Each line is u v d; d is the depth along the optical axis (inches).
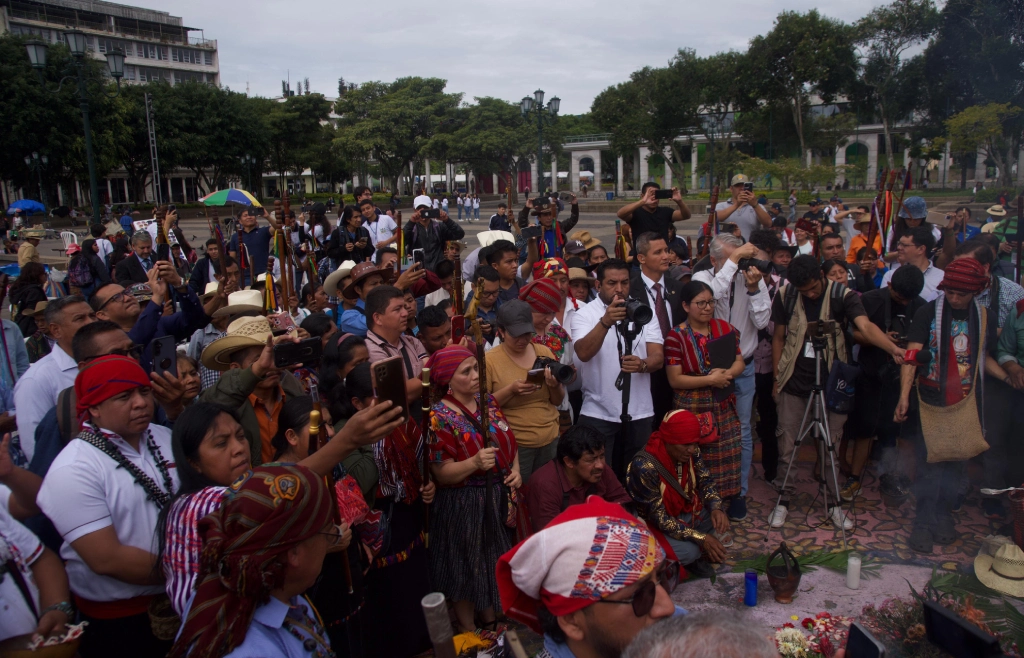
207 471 93.0
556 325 188.7
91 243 400.8
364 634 133.9
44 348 234.2
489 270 228.1
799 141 1611.7
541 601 68.9
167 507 89.0
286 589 70.8
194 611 66.6
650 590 63.5
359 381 125.0
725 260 198.4
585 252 295.6
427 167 2357.3
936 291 222.8
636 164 2345.0
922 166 1840.6
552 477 147.9
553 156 2055.9
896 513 194.5
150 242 365.4
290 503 67.2
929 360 172.9
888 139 1541.6
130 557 94.1
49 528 108.5
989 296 183.2
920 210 288.5
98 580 97.2
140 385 100.3
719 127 1914.4
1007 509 186.5
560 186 2645.2
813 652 130.3
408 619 137.8
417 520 140.0
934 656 121.3
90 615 98.6
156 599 98.9
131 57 2578.7
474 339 166.9
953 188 1598.2
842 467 217.8
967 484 192.4
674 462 162.6
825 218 571.8
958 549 173.6
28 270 282.4
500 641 75.9
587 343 172.6
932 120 1459.2
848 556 169.0
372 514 123.3
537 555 65.6
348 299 214.2
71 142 1461.6
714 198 293.1
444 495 141.6
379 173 2386.8
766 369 216.2
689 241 301.6
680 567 160.6
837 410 192.2
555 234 300.4
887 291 212.2
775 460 217.2
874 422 200.8
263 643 68.1
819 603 151.5
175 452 92.2
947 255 273.4
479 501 140.7
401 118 1985.7
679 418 159.2
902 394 176.1
